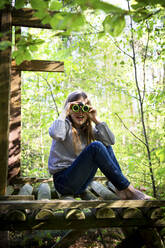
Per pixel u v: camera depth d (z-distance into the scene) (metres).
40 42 1.50
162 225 2.03
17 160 3.33
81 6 1.13
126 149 3.97
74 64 3.78
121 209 1.99
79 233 2.09
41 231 2.58
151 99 2.92
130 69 3.61
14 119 3.27
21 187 3.08
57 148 2.47
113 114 3.49
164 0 1.39
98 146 2.14
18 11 2.15
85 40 3.03
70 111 2.65
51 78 4.04
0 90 1.82
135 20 1.49
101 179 3.52
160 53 3.11
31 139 5.34
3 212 1.98
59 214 1.94
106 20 1.30
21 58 1.56
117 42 3.03
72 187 2.28
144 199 2.12
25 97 4.56
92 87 3.88
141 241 2.11
